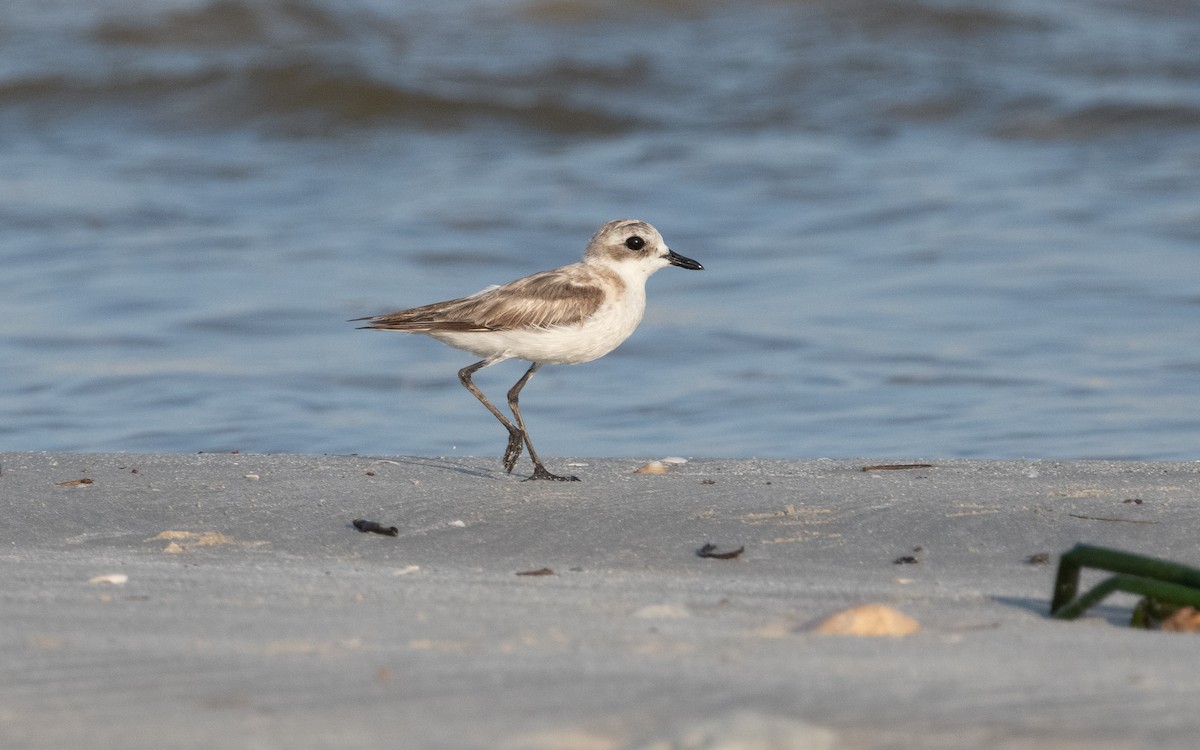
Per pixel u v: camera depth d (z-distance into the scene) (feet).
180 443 42.93
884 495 30.19
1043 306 59.82
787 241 74.28
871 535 27.32
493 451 42.24
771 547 26.73
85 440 43.24
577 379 51.67
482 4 138.51
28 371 51.34
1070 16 132.16
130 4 135.03
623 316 33.81
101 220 78.84
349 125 107.76
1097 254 68.74
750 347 55.26
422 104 108.37
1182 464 33.88
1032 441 42.27
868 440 42.91
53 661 17.15
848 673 16.56
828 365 52.31
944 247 71.46
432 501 30.30
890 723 14.85
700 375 51.60
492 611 20.67
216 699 15.70
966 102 106.32
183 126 108.27
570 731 14.66
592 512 29.30
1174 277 63.82
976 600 22.56
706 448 42.34
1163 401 46.42
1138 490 30.40
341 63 112.68
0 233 75.56
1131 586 20.47
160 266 68.59
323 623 19.52
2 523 28.76
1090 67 115.34
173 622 19.48
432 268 68.95
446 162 96.89
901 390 48.75
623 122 106.42
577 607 21.21
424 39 129.08
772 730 13.97
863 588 23.56
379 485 31.94
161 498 30.71
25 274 67.00
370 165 96.48
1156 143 96.43
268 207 83.35
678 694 15.76
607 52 124.06
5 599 21.21
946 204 81.25
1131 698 15.53
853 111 107.24
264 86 109.40
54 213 80.12
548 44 127.85
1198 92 105.19
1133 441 42.01
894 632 19.31
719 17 135.03
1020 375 50.14
